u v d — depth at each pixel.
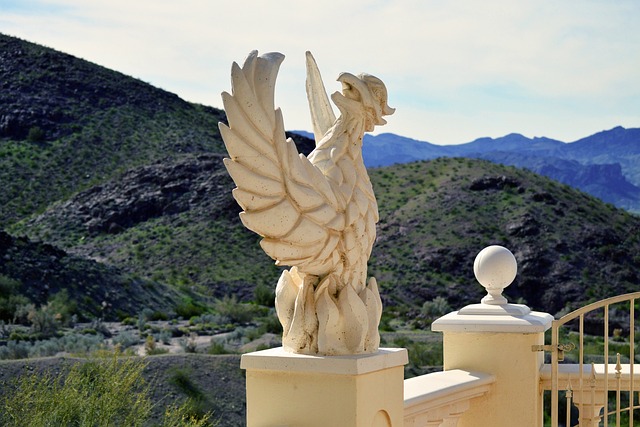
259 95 3.31
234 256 72.88
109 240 78.56
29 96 100.38
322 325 3.65
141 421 15.45
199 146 96.69
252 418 3.74
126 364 15.99
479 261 5.89
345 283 3.72
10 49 108.88
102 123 98.06
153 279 66.50
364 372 3.59
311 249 3.52
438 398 4.89
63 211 83.25
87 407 14.73
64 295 50.47
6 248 53.62
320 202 3.52
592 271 71.50
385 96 3.99
